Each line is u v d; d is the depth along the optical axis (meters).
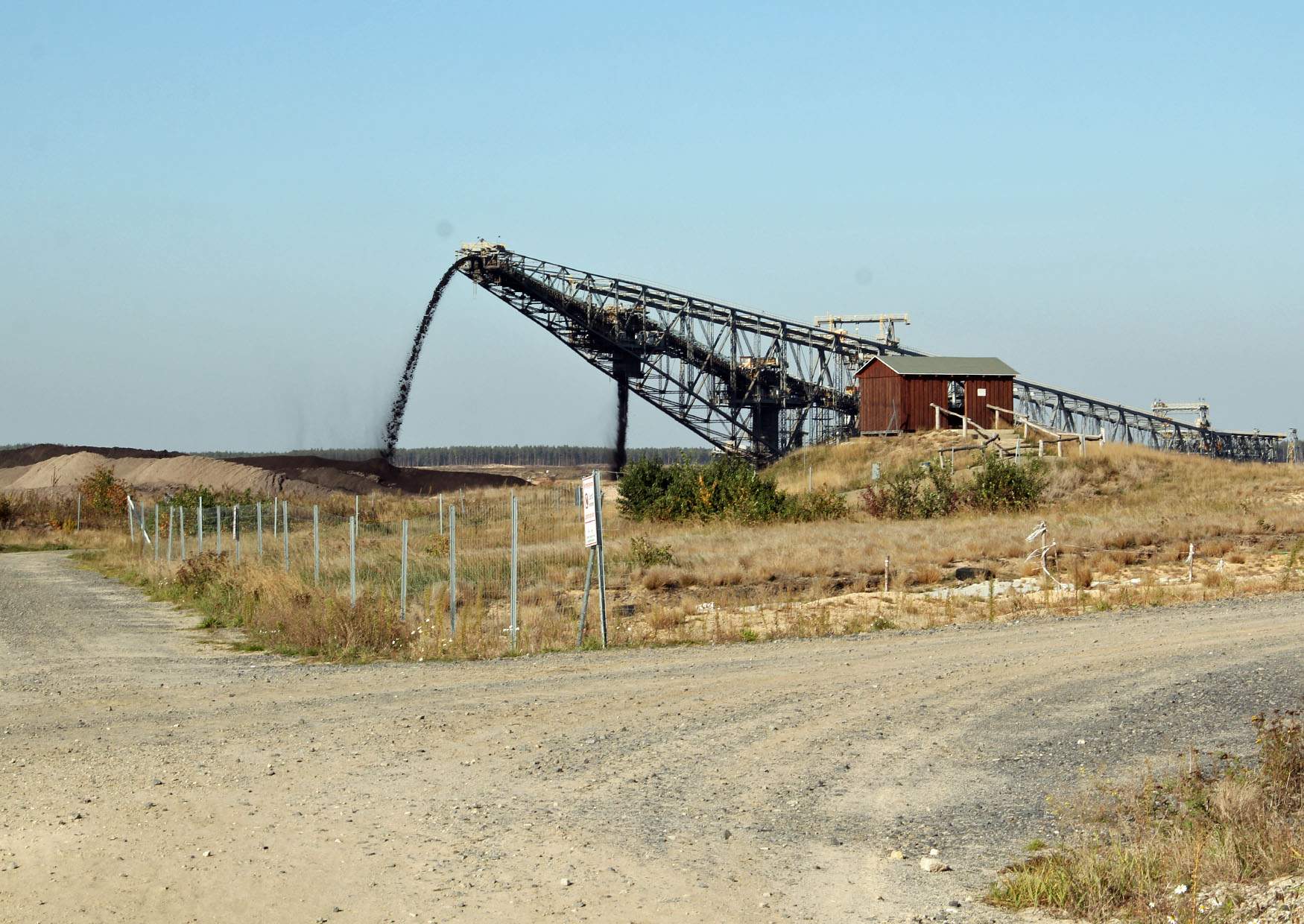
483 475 101.81
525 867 8.27
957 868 8.20
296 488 86.12
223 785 10.77
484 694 15.30
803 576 31.11
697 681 15.85
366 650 19.89
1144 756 11.05
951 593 26.83
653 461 52.69
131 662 19.75
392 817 9.60
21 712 14.97
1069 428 95.06
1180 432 98.31
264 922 7.30
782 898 7.60
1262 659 15.94
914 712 13.41
